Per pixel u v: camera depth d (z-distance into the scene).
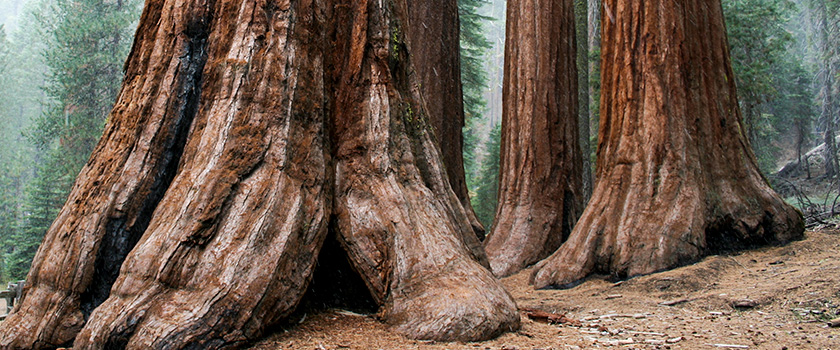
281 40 4.60
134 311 3.39
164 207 3.96
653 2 8.82
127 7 28.66
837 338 4.00
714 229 8.05
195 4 4.78
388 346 3.56
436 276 4.11
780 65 30.28
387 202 4.51
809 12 35.94
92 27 25.91
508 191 12.37
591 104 21.39
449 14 14.52
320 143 4.64
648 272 7.47
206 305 3.39
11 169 38.75
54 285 4.09
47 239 4.34
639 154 8.55
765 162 22.98
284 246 3.85
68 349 3.71
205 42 4.82
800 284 5.74
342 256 4.76
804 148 36.72
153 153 4.47
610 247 8.08
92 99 25.80
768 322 4.76
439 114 13.73
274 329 3.77
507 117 13.02
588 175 18.69
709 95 8.86
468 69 27.33
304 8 4.87
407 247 4.27
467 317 3.75
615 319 5.44
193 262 3.61
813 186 25.94
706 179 8.33
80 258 4.09
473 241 5.16
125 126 4.59
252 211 3.87
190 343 3.25
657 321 5.10
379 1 5.31
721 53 9.16
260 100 4.36
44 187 23.72
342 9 5.28
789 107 32.53
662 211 7.94
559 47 12.85
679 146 8.31
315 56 4.88
